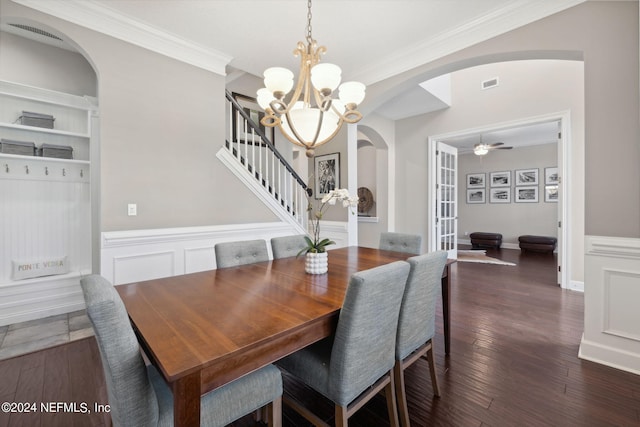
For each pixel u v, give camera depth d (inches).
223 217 131.8
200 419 38.9
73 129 127.8
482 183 321.7
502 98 174.9
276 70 68.6
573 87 153.0
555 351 92.2
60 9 92.5
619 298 81.9
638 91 78.1
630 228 79.5
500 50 102.0
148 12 98.7
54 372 82.0
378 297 51.2
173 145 117.0
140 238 107.5
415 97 179.5
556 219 277.9
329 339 62.2
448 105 192.7
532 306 131.1
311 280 73.5
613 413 65.2
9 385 76.5
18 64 119.3
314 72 71.2
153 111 111.8
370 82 140.1
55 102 120.5
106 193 101.6
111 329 36.6
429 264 65.7
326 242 81.1
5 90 111.3
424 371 82.6
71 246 127.2
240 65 137.3
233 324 47.7
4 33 116.5
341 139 168.1
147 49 110.3
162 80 114.0
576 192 153.8
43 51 124.6
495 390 73.8
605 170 82.7
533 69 164.6
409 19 102.3
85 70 133.8
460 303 135.5
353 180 166.4
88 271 127.3
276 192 175.5
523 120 167.6
